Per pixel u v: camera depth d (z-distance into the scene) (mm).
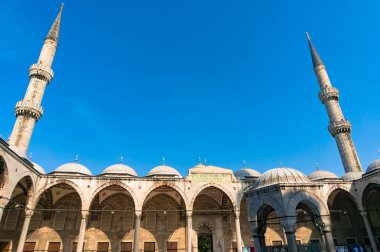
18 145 33188
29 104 35438
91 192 31891
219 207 40219
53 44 41594
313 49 51750
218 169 36500
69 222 36188
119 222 37281
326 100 46438
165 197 39438
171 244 37219
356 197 34719
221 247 37844
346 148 42500
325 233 14406
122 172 41156
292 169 16797
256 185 17062
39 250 34125
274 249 16203
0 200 24047
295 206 14453
